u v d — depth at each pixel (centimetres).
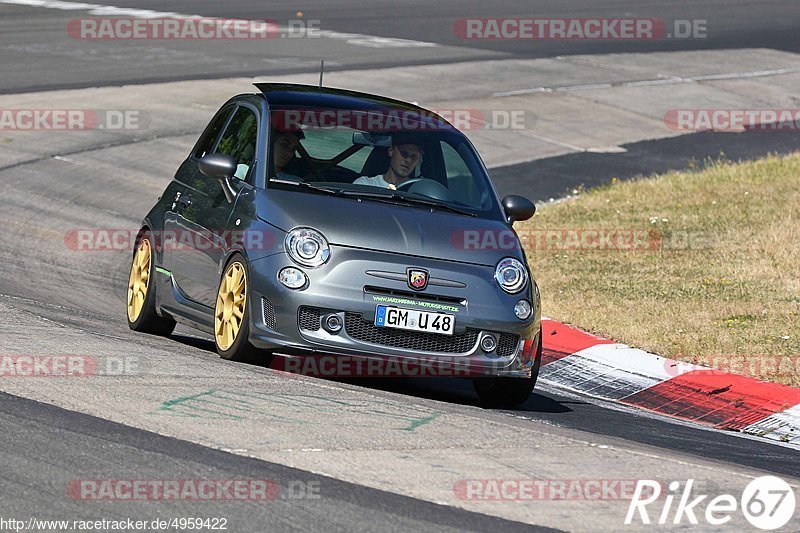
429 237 2905
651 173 7369
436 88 9188
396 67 9812
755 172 6888
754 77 10669
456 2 13800
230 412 2372
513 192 6712
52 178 6100
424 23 12275
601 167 7456
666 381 3538
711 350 3769
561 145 7962
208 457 2084
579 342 3894
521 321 2894
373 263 2805
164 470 1998
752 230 5528
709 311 4238
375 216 2922
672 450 2645
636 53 11350
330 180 3036
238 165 3147
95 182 6138
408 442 2298
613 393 3488
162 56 9550
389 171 3120
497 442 2383
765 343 3844
